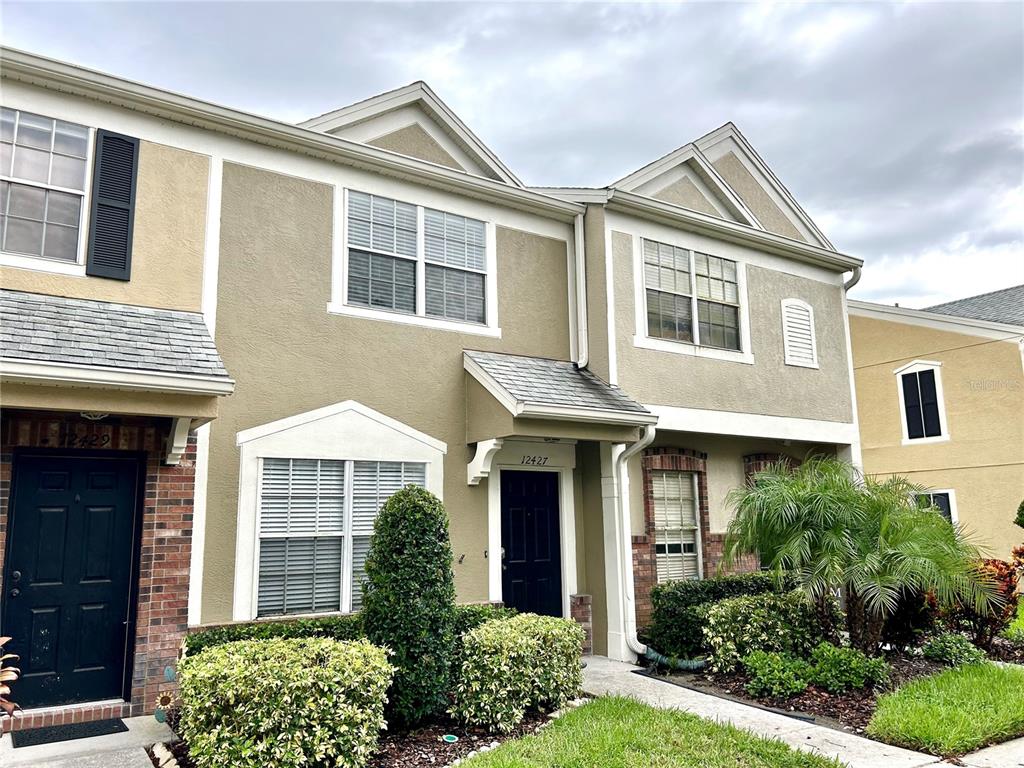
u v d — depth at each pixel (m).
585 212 9.89
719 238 10.94
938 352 16.25
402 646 5.63
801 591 7.42
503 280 9.30
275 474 7.23
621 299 9.64
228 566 6.82
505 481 9.03
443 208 8.91
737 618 7.84
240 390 7.14
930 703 6.12
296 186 7.86
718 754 5.06
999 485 14.96
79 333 6.00
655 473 10.59
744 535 7.88
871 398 17.42
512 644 5.98
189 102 7.12
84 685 6.14
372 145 8.83
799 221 12.53
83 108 6.79
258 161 7.66
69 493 6.26
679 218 10.28
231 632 6.27
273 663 4.90
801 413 11.45
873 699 6.61
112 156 6.86
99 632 6.26
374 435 7.86
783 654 7.46
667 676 7.86
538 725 5.95
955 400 15.85
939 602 7.85
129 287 6.77
